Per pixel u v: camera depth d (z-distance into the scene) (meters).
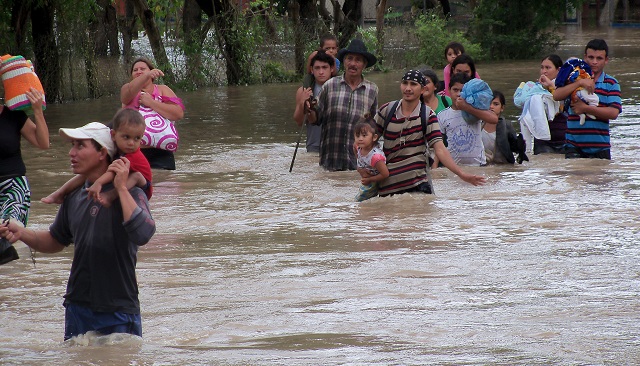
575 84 17.41
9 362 6.80
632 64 49.00
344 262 10.34
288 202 14.67
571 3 63.56
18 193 10.40
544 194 14.72
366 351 7.00
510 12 61.81
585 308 8.20
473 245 11.12
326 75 18.64
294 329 7.74
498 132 17.91
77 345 7.15
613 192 14.78
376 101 18.22
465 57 18.58
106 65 43.19
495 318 7.94
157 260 10.64
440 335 7.43
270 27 47.38
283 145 22.20
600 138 17.83
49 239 7.44
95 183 6.86
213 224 12.98
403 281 9.38
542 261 10.16
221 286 9.34
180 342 7.41
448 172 17.16
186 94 39.06
